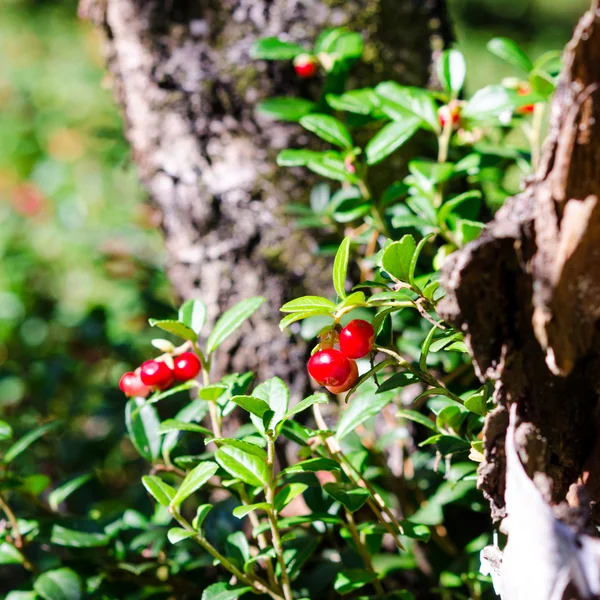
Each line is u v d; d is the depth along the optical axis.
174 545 0.48
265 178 0.51
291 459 0.50
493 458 0.41
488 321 0.39
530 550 0.39
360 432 0.50
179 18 0.51
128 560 0.48
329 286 0.51
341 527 0.47
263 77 0.51
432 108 0.48
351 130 0.51
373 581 0.46
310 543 0.46
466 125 0.48
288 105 0.50
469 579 0.46
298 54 0.49
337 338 0.42
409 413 0.45
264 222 0.51
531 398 0.40
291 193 0.51
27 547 0.50
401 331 0.48
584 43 0.38
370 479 0.48
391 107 0.48
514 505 0.39
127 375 0.46
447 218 0.47
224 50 0.51
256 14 0.51
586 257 0.39
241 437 0.47
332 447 0.45
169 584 0.48
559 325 0.39
